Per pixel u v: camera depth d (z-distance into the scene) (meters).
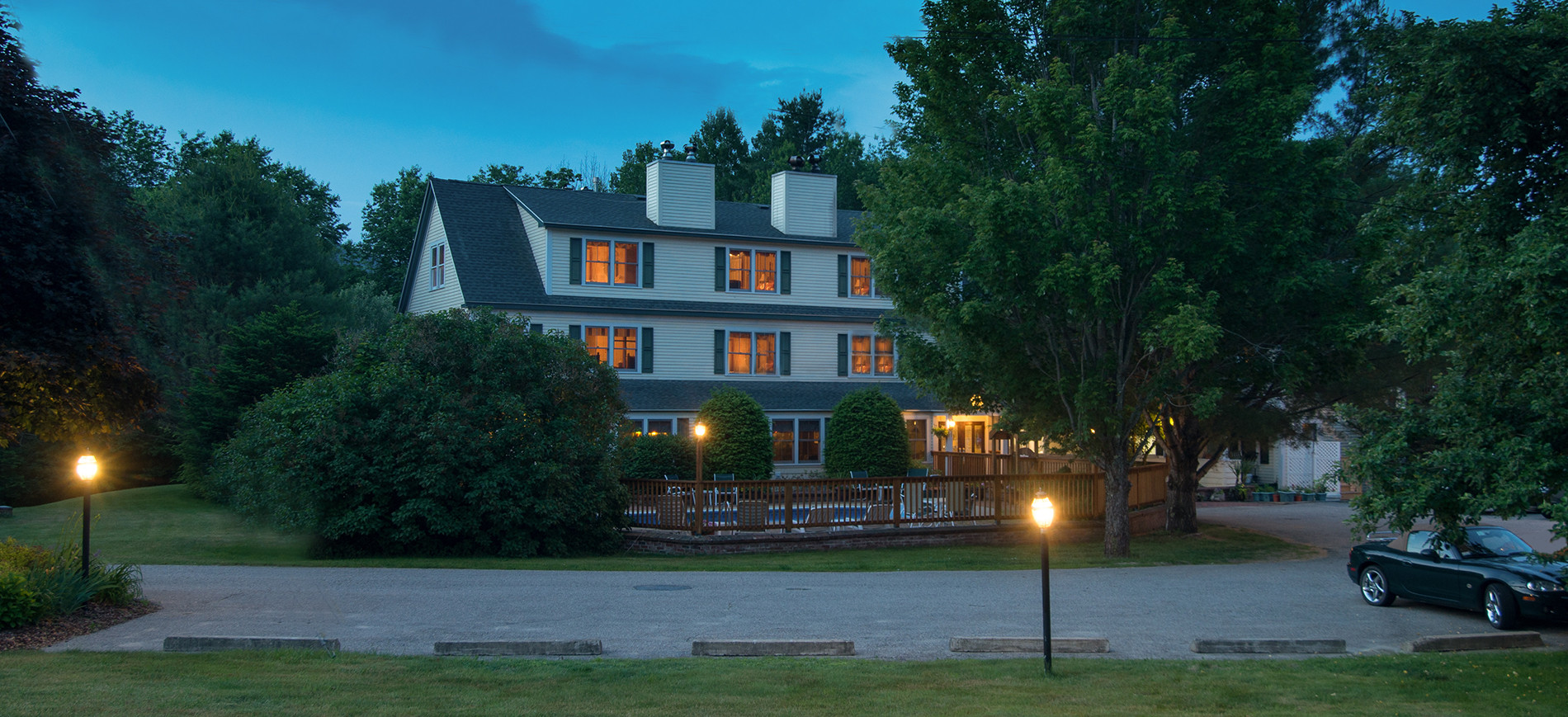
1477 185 10.74
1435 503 10.13
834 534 25.17
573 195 39.59
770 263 39.69
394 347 23.55
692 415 35.97
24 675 9.39
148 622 13.11
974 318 21.23
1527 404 9.98
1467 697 9.62
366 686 9.32
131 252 14.26
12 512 28.08
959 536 26.61
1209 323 20.78
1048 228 20.27
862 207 67.25
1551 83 9.62
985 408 26.11
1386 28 16.08
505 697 9.00
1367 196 24.05
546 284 35.81
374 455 22.09
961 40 21.61
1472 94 10.21
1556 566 13.98
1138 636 13.15
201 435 31.98
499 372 23.59
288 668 10.06
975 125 22.58
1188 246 20.44
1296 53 21.05
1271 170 19.97
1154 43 20.09
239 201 44.41
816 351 40.09
